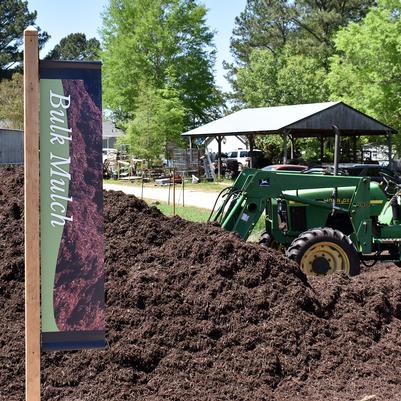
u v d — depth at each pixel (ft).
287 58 172.86
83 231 13.06
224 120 133.90
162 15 179.52
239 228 30.60
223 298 20.07
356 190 31.37
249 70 181.27
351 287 22.00
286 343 19.13
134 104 174.91
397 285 23.29
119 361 17.94
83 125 12.93
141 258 22.56
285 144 108.99
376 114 111.04
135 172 136.87
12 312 20.59
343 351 19.38
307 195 31.76
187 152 135.54
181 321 19.31
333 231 29.37
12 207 26.76
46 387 17.15
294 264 22.03
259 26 234.58
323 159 133.18
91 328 13.23
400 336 20.67
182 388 17.33
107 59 180.55
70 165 12.92
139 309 19.70
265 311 19.99
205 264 21.56
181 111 151.53
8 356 18.26
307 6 219.00
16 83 189.78
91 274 13.15
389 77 107.24
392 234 32.60
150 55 179.73
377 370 18.88
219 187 111.45
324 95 165.58
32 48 12.55
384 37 104.22
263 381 17.92
